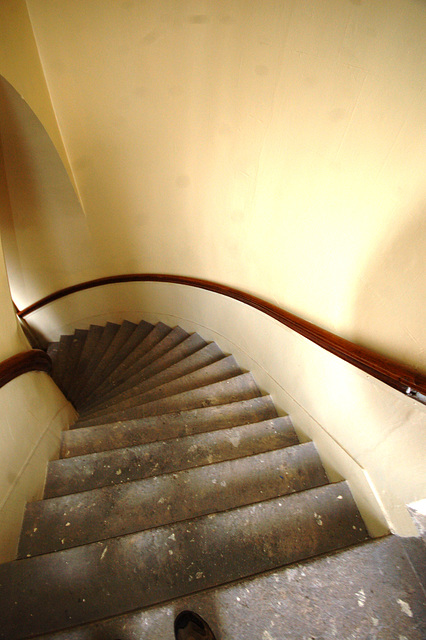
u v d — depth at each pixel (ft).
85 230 10.68
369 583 3.62
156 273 11.17
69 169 8.50
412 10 2.62
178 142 7.08
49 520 4.57
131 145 7.85
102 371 11.36
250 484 5.20
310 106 4.09
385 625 3.35
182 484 5.09
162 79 6.28
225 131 5.97
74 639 3.07
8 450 4.48
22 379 5.26
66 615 3.56
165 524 4.28
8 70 5.65
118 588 3.76
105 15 5.81
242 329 8.41
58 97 7.11
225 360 9.24
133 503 4.83
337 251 4.30
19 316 12.53
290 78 4.26
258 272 6.85
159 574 3.88
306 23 3.72
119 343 12.50
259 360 7.87
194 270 9.67
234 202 6.69
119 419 7.45
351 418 4.57
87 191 9.29
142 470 5.63
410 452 3.62
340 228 4.14
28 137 7.30
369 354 3.85
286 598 3.49
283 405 6.93
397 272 3.34
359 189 3.67
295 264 5.43
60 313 13.28
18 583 3.74
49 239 11.03
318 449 5.65
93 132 7.77
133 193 9.05
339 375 4.63
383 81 3.05
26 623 3.51
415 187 2.95
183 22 5.35
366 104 3.30
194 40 5.42
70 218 10.21
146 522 4.67
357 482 4.61
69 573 3.83
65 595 3.69
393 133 3.08
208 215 7.72
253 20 4.45
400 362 3.55
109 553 3.98
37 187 9.02
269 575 3.63
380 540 3.96
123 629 3.16
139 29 5.81
